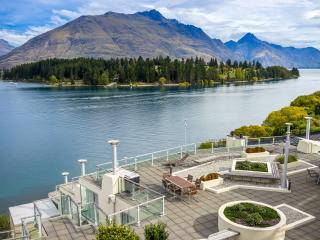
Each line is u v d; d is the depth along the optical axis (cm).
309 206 1625
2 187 4153
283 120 4991
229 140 2988
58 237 1415
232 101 12750
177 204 1678
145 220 1503
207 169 2250
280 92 16275
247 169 2022
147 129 7681
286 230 1376
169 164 2309
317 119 4988
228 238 1208
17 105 12331
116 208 1714
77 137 6981
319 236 1327
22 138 7019
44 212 2088
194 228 1420
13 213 2114
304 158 2481
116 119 9056
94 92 17038
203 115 9588
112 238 1099
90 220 1573
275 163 2186
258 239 1216
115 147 1745
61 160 5378
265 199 1720
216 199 1730
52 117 9581
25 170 4881
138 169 2258
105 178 1778
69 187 2319
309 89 17900
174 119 8994
